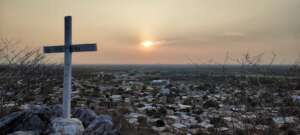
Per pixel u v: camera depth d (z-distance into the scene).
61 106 5.50
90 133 4.02
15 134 3.84
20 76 6.68
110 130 4.19
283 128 5.25
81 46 4.54
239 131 5.16
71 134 3.90
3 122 4.32
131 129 5.09
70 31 4.64
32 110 4.93
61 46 4.75
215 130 6.07
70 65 4.64
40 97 9.85
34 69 6.99
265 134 4.66
